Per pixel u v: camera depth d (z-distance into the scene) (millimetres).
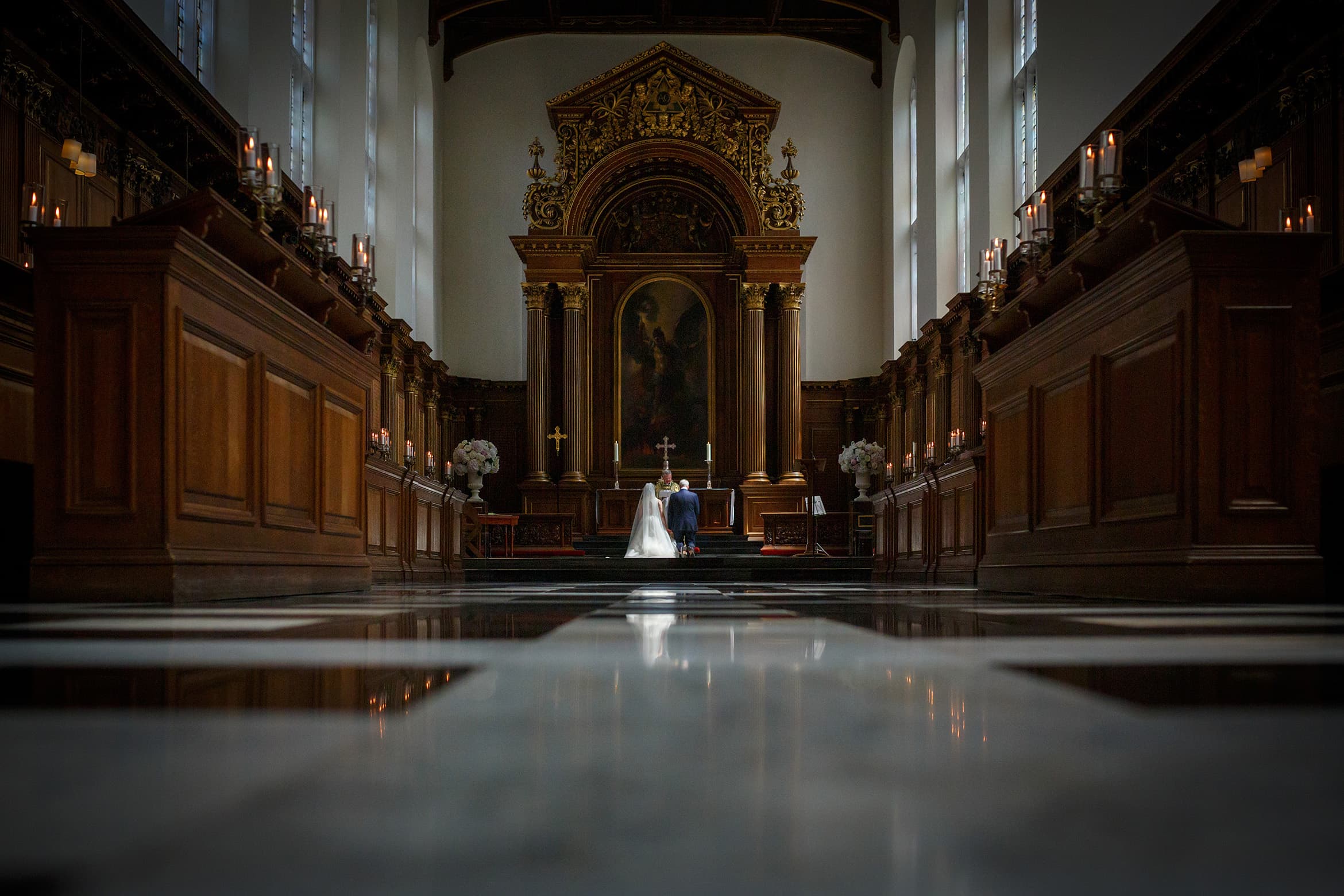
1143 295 5215
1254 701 1122
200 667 1579
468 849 509
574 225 22250
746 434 22266
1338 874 460
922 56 21109
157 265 4723
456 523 14734
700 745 834
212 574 5004
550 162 24109
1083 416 6027
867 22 24234
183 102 10859
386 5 20141
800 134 24406
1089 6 13016
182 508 4832
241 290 5402
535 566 15242
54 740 856
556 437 22203
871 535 20438
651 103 22500
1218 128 10609
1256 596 4641
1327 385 8484
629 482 22719
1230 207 10414
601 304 23250
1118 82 12117
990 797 637
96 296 4719
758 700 1152
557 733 902
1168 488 4973
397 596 6152
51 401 4699
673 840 529
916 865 479
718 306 23234
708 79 22500
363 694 1211
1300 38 8992
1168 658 1719
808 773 718
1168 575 4820
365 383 8047
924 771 724
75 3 8562
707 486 22406
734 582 13469
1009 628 2588
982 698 1156
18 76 8484
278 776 699
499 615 3486
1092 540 5848
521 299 23859
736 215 23219
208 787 658
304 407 6594
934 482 11836
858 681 1352
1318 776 702
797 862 486
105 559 4609
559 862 487
